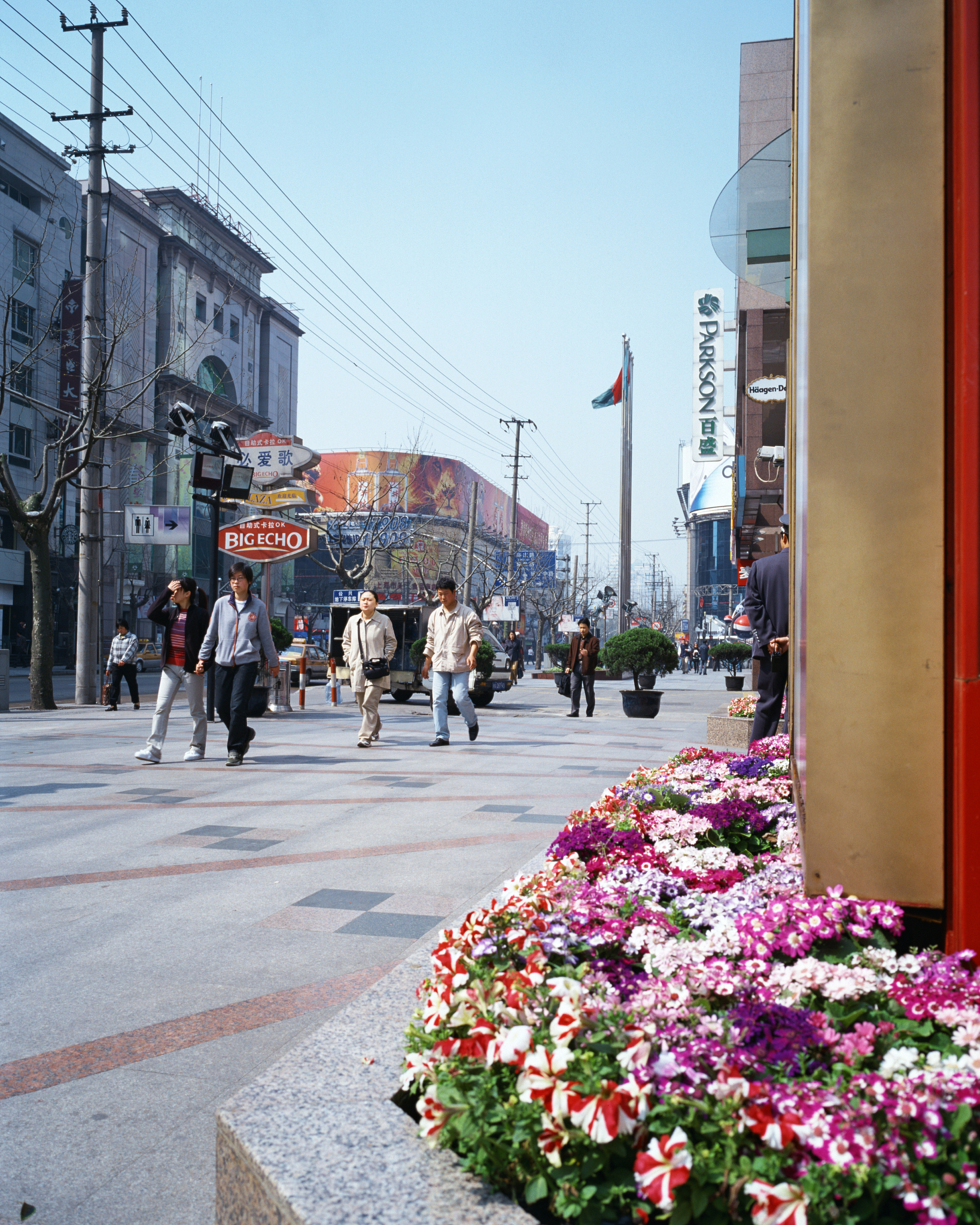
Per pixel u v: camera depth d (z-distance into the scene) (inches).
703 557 4931.1
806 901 84.1
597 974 82.0
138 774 349.7
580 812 173.0
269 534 666.2
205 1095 107.4
